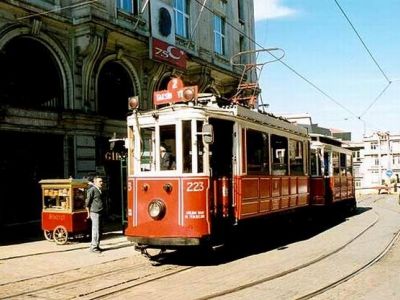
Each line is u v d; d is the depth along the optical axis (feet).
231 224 33.27
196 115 30.19
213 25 83.30
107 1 57.26
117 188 60.44
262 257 33.14
